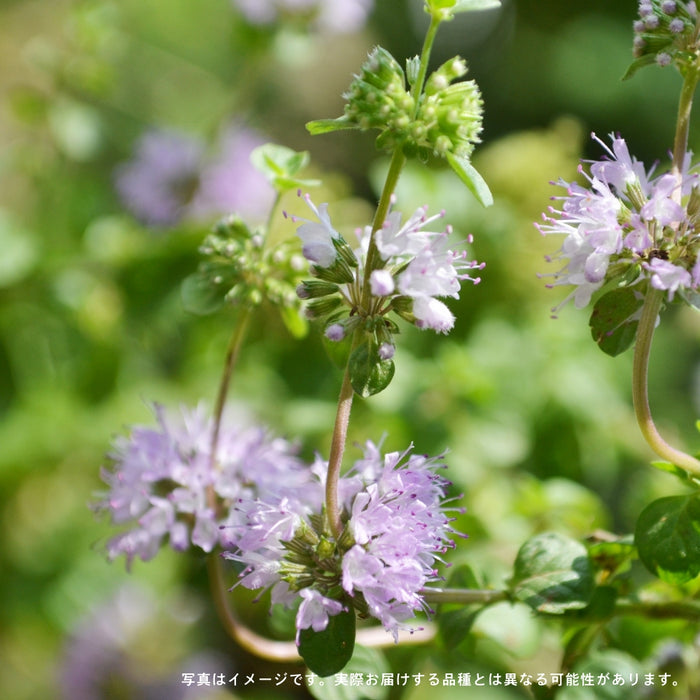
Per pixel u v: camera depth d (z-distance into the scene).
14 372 0.32
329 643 0.19
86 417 0.34
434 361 0.30
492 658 0.24
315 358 0.30
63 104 0.34
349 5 0.32
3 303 0.31
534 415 0.30
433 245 0.19
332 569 0.20
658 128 0.68
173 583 0.33
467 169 0.19
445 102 0.19
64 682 0.31
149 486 0.21
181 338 0.31
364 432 0.28
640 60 0.20
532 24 0.77
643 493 0.27
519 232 0.31
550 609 0.21
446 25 0.75
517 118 0.74
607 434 0.30
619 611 0.21
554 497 0.25
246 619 0.31
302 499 0.20
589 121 0.71
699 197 0.20
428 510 0.20
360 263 0.20
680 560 0.20
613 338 0.20
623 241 0.20
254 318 0.30
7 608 0.34
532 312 0.32
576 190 0.20
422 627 0.21
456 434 0.27
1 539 0.35
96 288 0.31
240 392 0.32
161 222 0.33
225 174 0.32
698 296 0.20
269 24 0.32
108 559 0.21
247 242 0.22
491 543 0.25
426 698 0.27
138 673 0.31
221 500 0.21
